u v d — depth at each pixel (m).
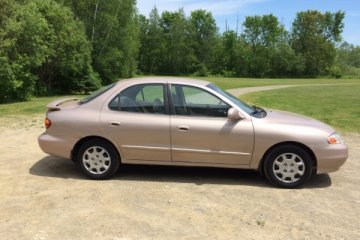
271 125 5.98
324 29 110.38
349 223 4.78
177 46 106.06
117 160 6.25
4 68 24.78
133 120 6.12
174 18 106.56
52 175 6.48
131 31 52.03
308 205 5.34
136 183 6.12
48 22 32.59
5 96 25.75
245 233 4.45
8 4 26.12
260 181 6.34
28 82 27.17
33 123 12.16
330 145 5.92
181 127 6.02
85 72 40.16
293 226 4.66
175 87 6.22
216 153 6.04
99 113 6.23
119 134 6.14
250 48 111.12
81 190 5.75
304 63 105.75
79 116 6.25
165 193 5.68
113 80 50.06
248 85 50.47
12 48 25.88
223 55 112.19
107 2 47.81
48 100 27.97
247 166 6.08
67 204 5.18
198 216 4.88
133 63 56.53
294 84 54.91
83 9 46.97
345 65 115.31
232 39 111.25
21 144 8.82
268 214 4.99
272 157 5.98
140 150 6.16
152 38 105.06
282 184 6.02
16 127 11.35
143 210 5.03
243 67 110.56
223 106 6.10
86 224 4.59
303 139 5.90
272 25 110.38
